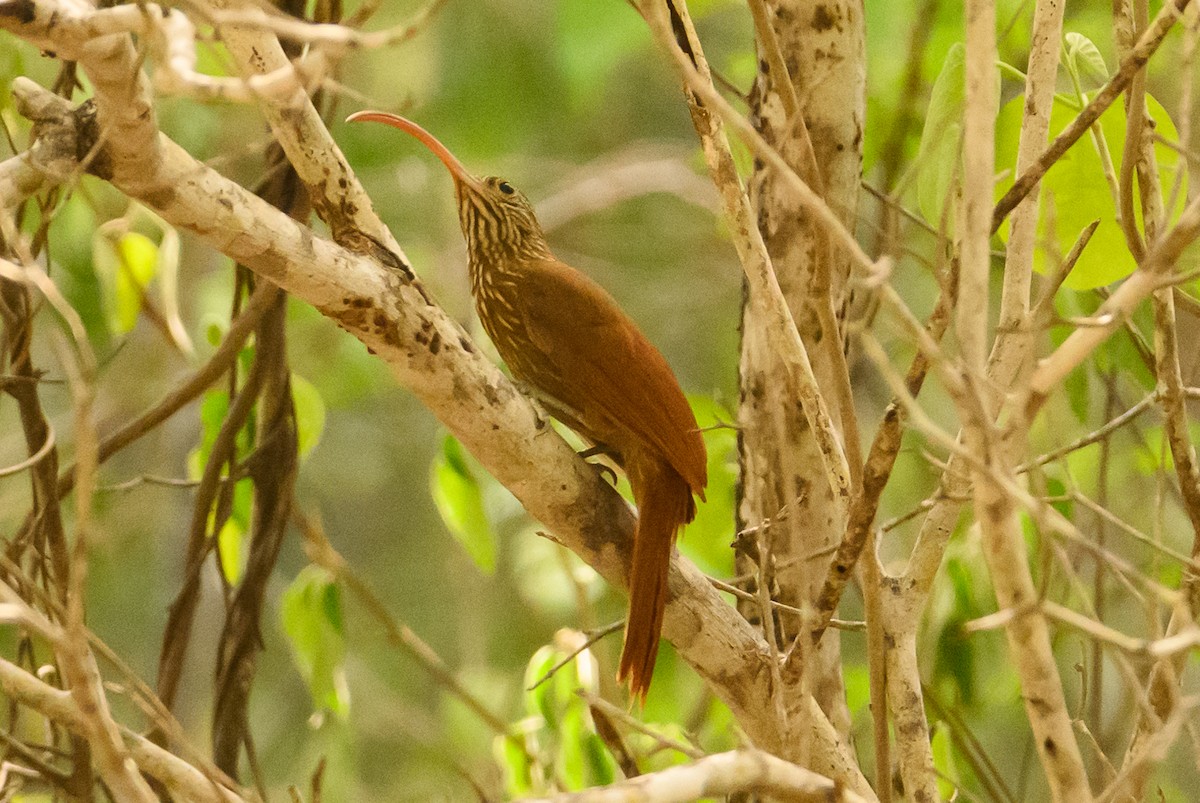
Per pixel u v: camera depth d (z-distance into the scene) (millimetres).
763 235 7242
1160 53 10695
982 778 7609
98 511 11992
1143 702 4914
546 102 17344
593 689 7438
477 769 12406
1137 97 5547
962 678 8633
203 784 5215
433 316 5883
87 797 6871
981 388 4520
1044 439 9266
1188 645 4211
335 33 4098
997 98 5406
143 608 16500
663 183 16953
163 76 4180
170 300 8883
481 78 17109
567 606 12461
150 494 16219
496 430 6145
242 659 8266
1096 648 7531
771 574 6531
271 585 18484
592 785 7875
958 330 4543
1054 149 5234
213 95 4211
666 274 17703
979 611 8500
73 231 10703
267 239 5414
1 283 7203
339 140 16969
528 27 17234
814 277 5359
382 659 16953
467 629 15297
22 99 5109
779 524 7027
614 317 7434
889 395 12281
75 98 9555
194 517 8195
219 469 8203
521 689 13555
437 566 18438
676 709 10875
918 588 6371
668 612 6574
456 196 8172
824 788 4562
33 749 7156
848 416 5430
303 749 16656
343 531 19016
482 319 8148
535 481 6340
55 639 4242
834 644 7117
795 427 7125
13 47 8789
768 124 7227
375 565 18719
